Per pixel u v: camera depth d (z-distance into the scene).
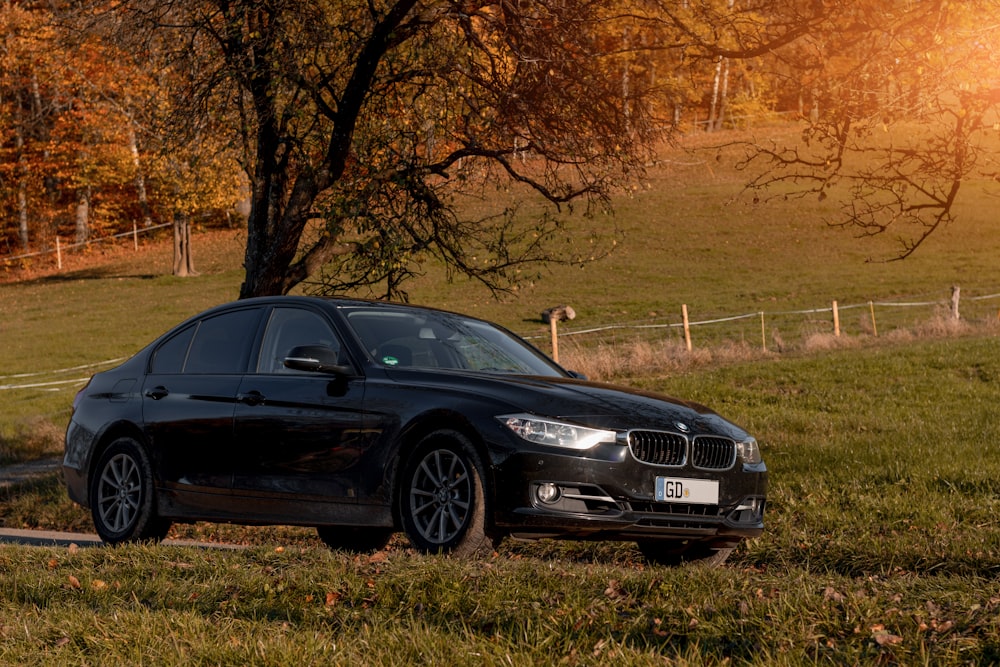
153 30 12.55
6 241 69.56
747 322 38.00
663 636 4.48
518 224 51.12
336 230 11.73
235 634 4.64
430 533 6.69
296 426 7.46
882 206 8.68
